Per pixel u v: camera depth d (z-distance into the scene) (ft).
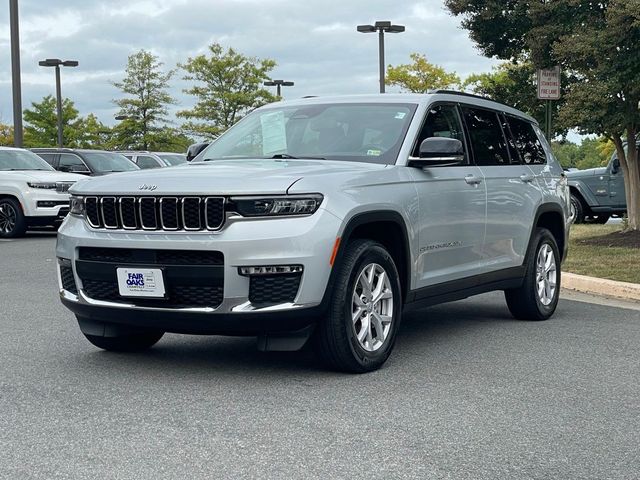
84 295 19.62
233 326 18.13
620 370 20.18
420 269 21.62
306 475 12.98
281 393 17.76
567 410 16.70
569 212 29.91
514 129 27.58
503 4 50.70
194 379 18.99
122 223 18.98
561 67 49.06
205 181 18.34
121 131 188.03
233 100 174.81
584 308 30.30
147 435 14.90
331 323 18.78
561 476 13.11
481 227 24.14
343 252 18.67
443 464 13.53
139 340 21.84
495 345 23.15
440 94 23.95
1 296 31.68
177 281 18.35
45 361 20.81
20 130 83.51
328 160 21.45
